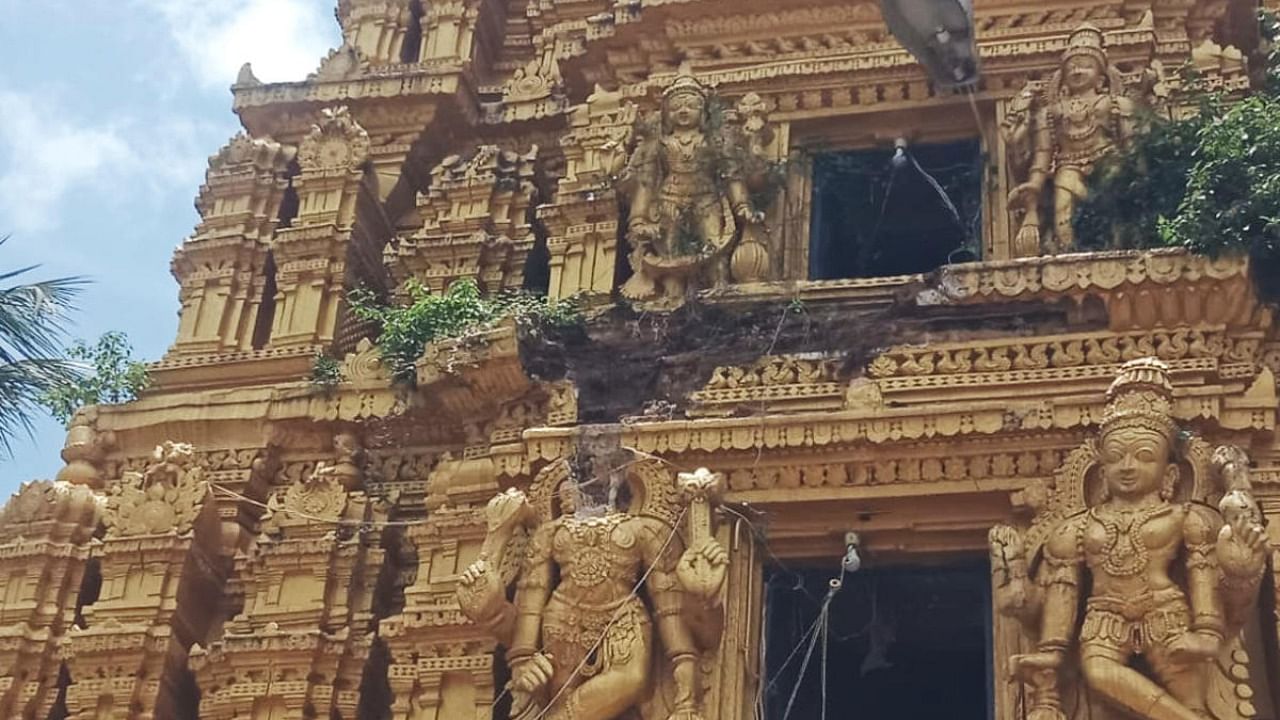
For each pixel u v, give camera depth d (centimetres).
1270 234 1416
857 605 1456
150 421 1747
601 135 1808
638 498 1414
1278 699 1286
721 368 1506
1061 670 1273
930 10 1431
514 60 2192
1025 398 1422
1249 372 1391
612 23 1884
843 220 1805
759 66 1820
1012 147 1650
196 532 1633
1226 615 1249
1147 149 1572
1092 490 1341
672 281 1645
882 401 1446
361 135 1964
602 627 1346
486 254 1870
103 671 1570
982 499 1398
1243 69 1695
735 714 1338
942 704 1623
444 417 1658
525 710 1352
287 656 1532
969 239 1734
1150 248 1493
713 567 1327
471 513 1533
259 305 1905
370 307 1836
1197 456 1314
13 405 1609
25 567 1656
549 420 1517
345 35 2167
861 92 1789
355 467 1678
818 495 1419
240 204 1959
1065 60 1656
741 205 1681
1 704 1588
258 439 1720
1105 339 1435
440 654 1481
